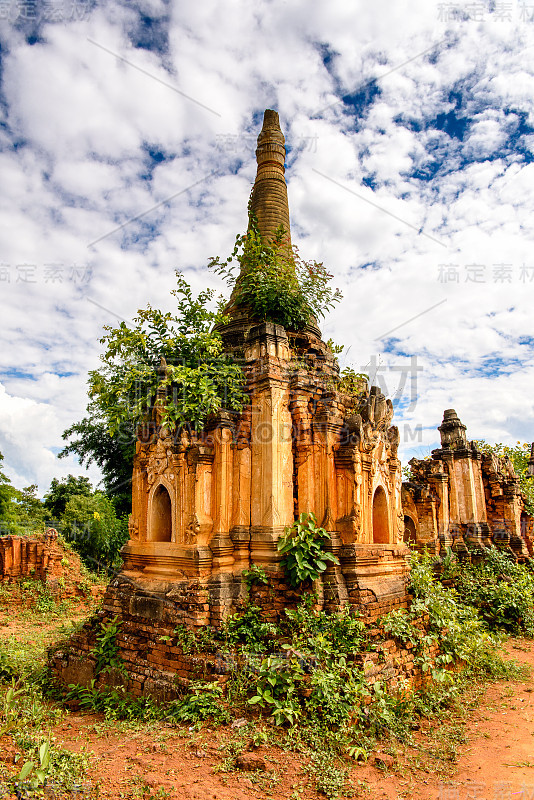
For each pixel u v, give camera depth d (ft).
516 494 77.82
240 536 34.04
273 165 52.31
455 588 60.64
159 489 38.52
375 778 23.00
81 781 20.68
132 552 38.09
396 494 42.37
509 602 57.62
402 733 27.22
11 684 36.27
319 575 32.53
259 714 26.89
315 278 42.80
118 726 27.84
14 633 55.01
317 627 30.09
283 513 34.27
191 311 39.29
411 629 33.99
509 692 36.70
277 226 50.16
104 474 92.73
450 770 24.22
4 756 21.33
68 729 28.22
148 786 21.11
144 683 31.30
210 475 35.37
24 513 137.08
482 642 42.57
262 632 30.37
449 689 33.55
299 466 35.63
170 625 32.58
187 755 23.80
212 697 27.53
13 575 76.33
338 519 34.94
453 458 71.56
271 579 32.45
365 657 29.58
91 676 34.96
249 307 42.39
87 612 68.44
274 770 22.54
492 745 27.37
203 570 33.35
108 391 37.27
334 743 24.66
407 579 38.88
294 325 41.60
